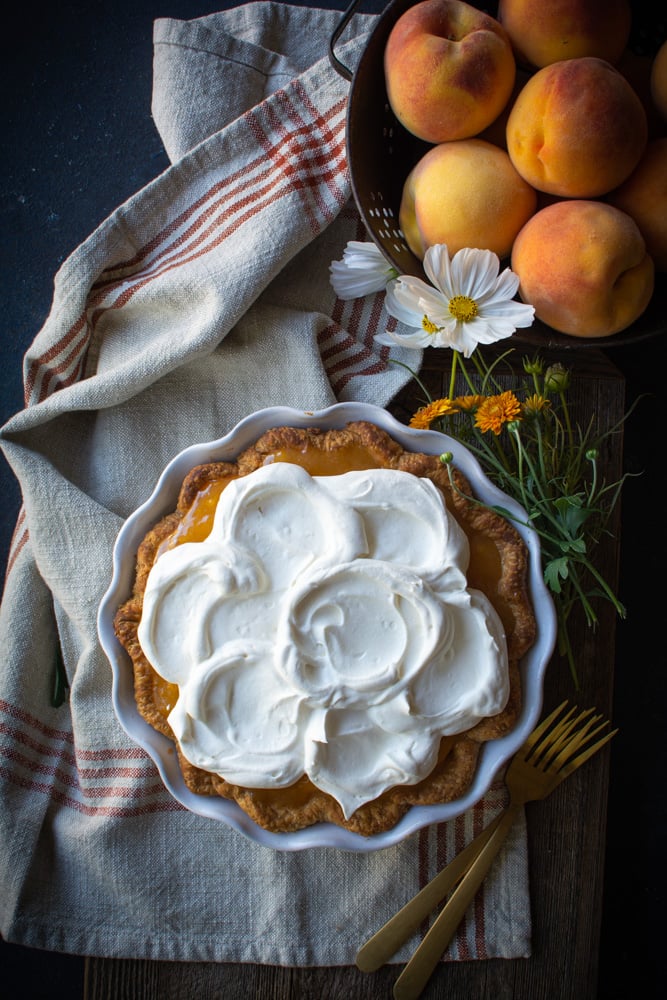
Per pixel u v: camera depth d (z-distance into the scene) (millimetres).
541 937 772
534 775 756
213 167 772
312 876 771
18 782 776
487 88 666
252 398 778
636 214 682
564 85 638
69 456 793
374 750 658
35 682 784
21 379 883
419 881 770
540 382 768
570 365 777
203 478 681
